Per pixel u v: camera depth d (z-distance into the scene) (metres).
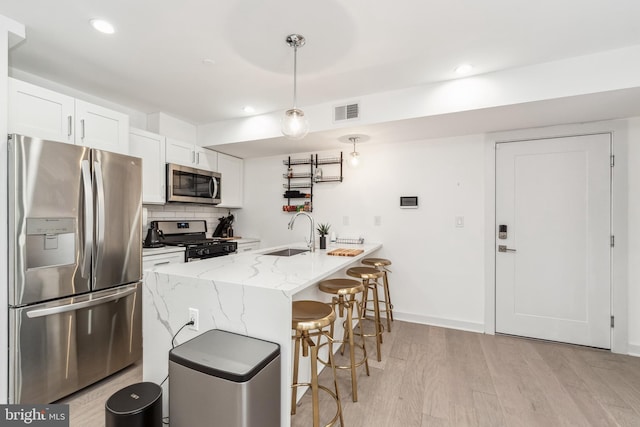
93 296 1.98
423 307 3.21
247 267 1.84
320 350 2.18
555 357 2.42
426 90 2.44
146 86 2.51
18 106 1.79
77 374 1.91
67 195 1.84
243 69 2.22
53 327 1.79
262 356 1.21
